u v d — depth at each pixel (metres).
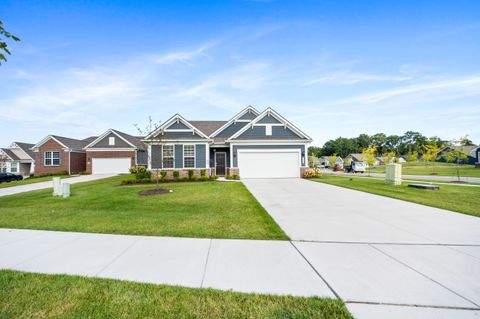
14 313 2.49
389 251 4.07
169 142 18.19
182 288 2.92
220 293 2.81
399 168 13.88
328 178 18.66
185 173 18.00
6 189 14.98
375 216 6.51
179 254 3.96
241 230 5.22
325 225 5.66
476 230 5.23
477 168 34.69
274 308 2.54
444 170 32.41
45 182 18.78
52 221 5.99
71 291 2.88
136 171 19.11
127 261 3.71
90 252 4.07
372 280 3.10
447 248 4.20
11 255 3.96
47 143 27.62
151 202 8.71
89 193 11.46
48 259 3.80
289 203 8.41
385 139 101.94
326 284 3.01
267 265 3.55
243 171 18.77
